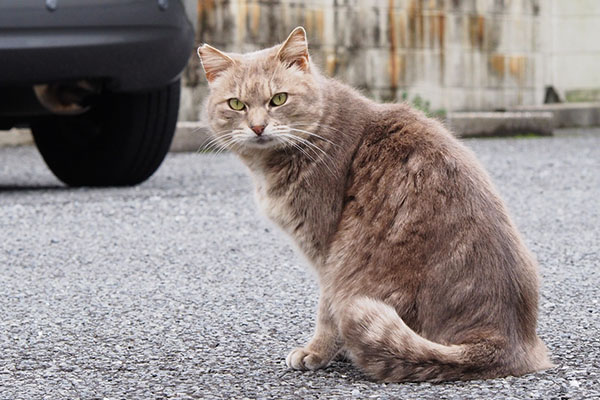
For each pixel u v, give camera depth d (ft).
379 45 49.16
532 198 26.27
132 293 16.40
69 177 28.37
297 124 12.78
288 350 13.11
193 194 26.53
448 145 12.28
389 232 11.80
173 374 11.96
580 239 20.75
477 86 53.16
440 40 51.34
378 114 12.82
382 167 12.20
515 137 47.85
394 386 11.09
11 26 22.77
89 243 20.49
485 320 11.35
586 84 59.67
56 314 15.06
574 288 16.37
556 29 58.90
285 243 20.51
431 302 11.44
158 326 14.30
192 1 25.71
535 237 21.01
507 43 54.29
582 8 59.00
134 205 24.64
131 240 20.80
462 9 52.03
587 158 36.14
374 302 11.31
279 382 11.66
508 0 53.98
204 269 18.21
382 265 11.73
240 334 13.87
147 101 25.90
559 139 46.29
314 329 14.11
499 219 11.86
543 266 18.16
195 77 43.70
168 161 36.11
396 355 11.11
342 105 12.90
